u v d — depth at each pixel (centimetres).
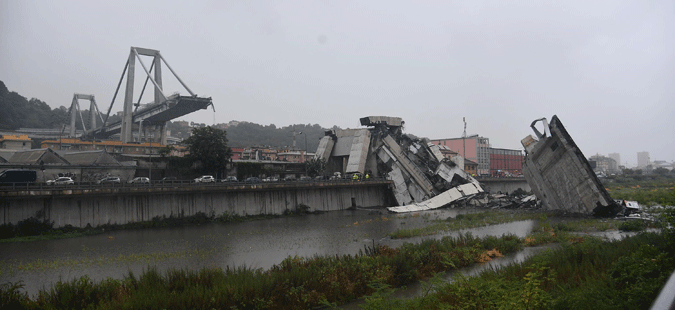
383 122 9494
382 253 2870
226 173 7856
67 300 1869
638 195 8388
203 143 7294
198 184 5716
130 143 11119
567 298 1363
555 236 3931
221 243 3997
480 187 8750
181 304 1784
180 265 2988
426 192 8356
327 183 7369
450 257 2797
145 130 14062
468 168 14300
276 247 3747
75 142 10556
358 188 8369
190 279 2131
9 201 4344
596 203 5703
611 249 2434
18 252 3572
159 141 14225
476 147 16112
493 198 8581
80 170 6062
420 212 7275
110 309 1745
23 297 1908
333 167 10062
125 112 13625
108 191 4878
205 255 3372
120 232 4803
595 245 2592
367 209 8025
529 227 4831
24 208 4431
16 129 12862
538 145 6569
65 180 5381
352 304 2047
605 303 1298
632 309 1207
